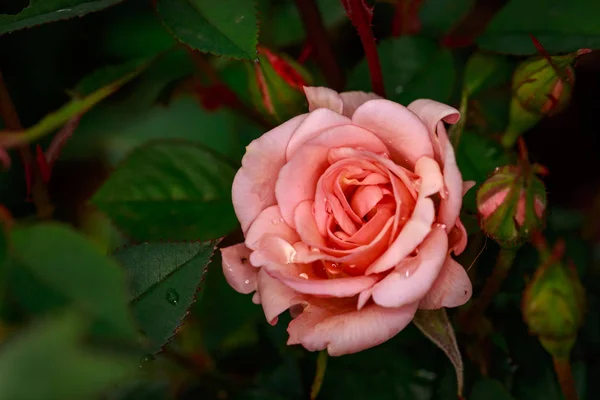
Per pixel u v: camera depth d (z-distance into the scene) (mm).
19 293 251
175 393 401
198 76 421
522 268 377
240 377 405
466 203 359
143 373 410
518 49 376
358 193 316
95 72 382
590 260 420
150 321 303
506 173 323
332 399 379
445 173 309
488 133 381
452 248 317
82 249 252
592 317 394
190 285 306
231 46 331
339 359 381
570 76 346
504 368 375
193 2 335
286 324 393
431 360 376
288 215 320
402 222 313
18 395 224
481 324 367
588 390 385
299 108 363
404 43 393
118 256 307
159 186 386
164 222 382
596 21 372
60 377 228
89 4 330
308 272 319
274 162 322
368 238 313
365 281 309
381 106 315
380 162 311
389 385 376
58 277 251
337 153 315
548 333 334
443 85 388
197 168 388
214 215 385
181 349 414
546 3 379
